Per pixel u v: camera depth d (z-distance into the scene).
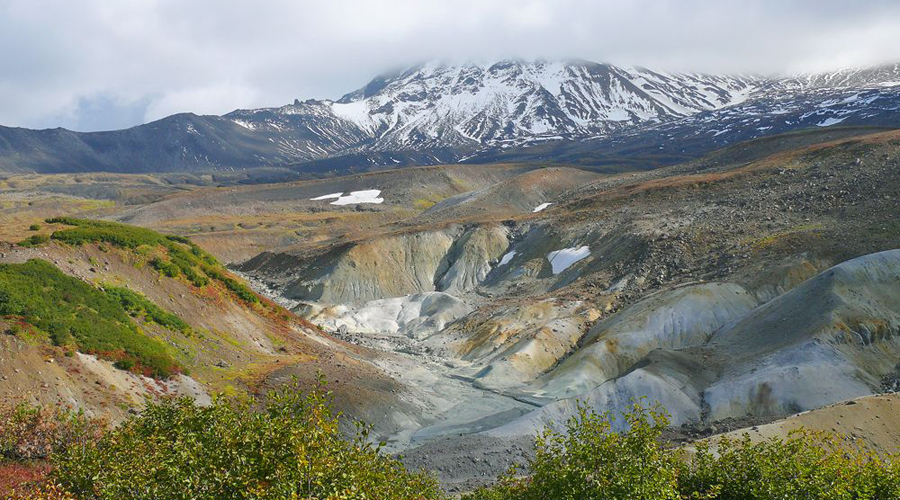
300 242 143.75
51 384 34.91
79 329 40.31
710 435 40.81
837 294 51.53
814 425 34.19
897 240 62.50
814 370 45.59
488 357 66.56
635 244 82.75
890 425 34.81
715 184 97.25
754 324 55.00
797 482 21.42
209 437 17.56
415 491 21.19
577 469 20.53
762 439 32.75
